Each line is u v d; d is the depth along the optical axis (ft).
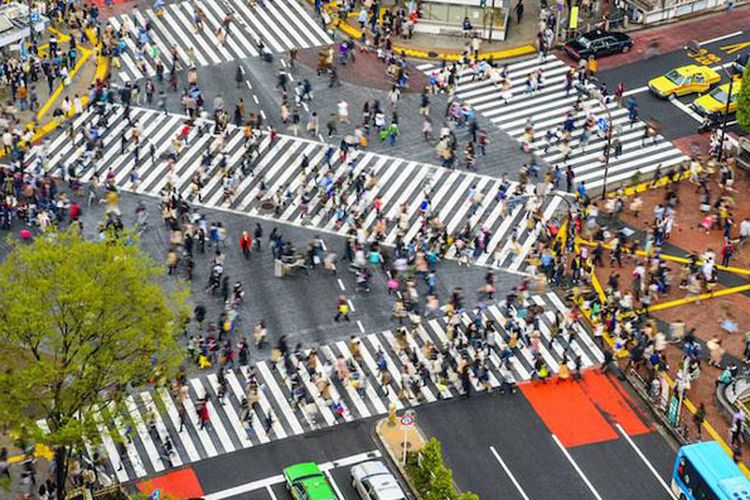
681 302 371.56
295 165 416.67
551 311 367.25
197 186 401.90
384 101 443.32
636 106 439.63
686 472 310.24
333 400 340.59
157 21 479.82
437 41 472.03
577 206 400.47
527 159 421.18
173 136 427.33
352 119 435.12
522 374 349.00
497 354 353.51
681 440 330.75
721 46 468.34
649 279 375.66
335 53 464.65
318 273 377.30
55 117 431.84
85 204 398.83
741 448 329.72
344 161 417.08
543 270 378.73
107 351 290.35
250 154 415.64
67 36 472.03
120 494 315.37
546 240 387.34
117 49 459.73
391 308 366.63
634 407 340.39
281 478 321.32
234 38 471.21
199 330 357.20
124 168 414.00
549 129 433.89
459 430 334.03
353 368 346.13
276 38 471.62
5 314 284.82
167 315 296.10
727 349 358.02
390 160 419.13
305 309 365.81
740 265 384.27
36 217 389.39
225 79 452.35
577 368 348.18
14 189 394.52
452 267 379.96
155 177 411.13
